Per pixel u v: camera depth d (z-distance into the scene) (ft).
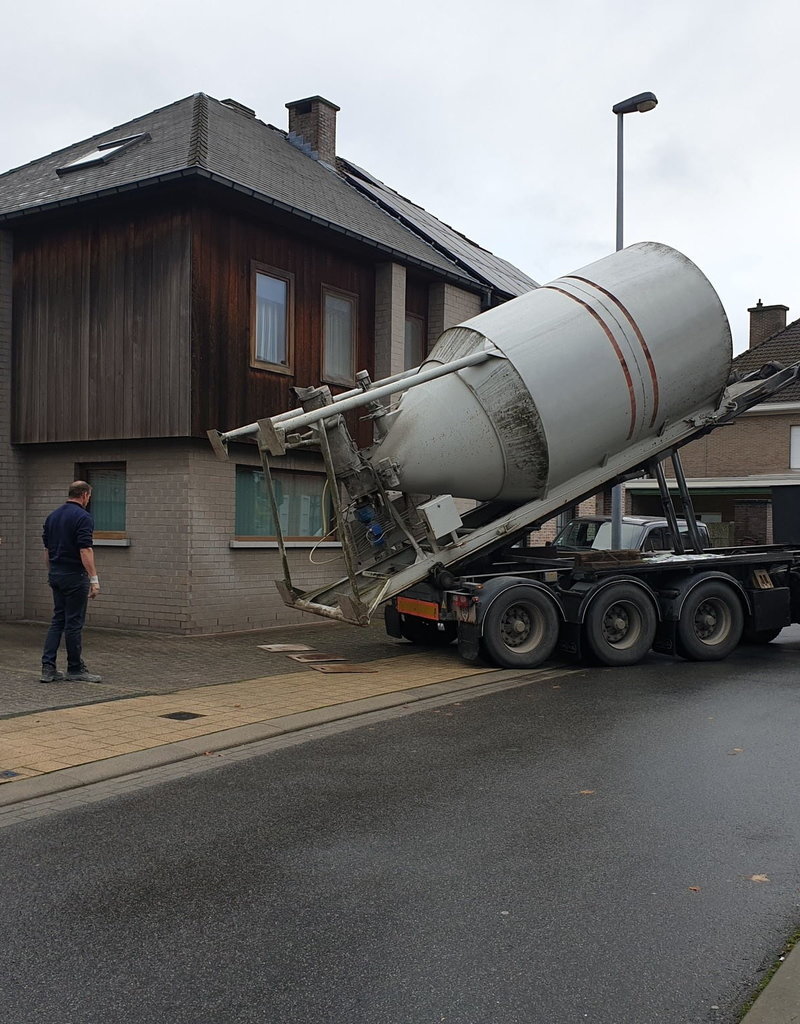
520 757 21.09
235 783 19.15
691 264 37.91
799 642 43.37
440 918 12.73
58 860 14.92
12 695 26.94
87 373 43.11
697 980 11.03
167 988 10.89
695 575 36.65
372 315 51.03
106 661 33.68
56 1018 10.25
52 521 29.19
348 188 56.85
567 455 34.63
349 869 14.49
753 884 13.87
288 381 45.34
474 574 35.78
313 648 38.22
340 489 34.81
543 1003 10.53
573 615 34.14
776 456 103.91
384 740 22.77
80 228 43.34
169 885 13.91
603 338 34.99
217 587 42.01
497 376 33.55
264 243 43.98
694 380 37.24
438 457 33.88
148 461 41.86
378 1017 10.25
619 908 13.03
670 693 28.91
